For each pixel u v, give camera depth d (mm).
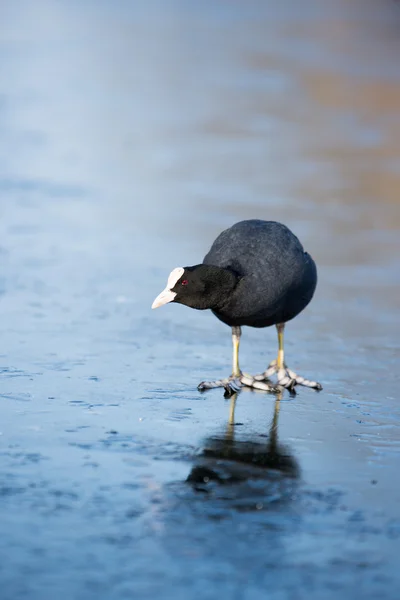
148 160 26594
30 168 25062
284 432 9523
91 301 14938
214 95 36031
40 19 53844
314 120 32250
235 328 11242
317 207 22031
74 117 31609
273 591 6234
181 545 6832
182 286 10328
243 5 62094
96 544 6793
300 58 43531
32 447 8703
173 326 13859
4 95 34469
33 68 39750
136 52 44688
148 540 6887
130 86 37188
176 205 22047
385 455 8898
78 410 9898
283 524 7246
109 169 25453
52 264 17109
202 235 19578
